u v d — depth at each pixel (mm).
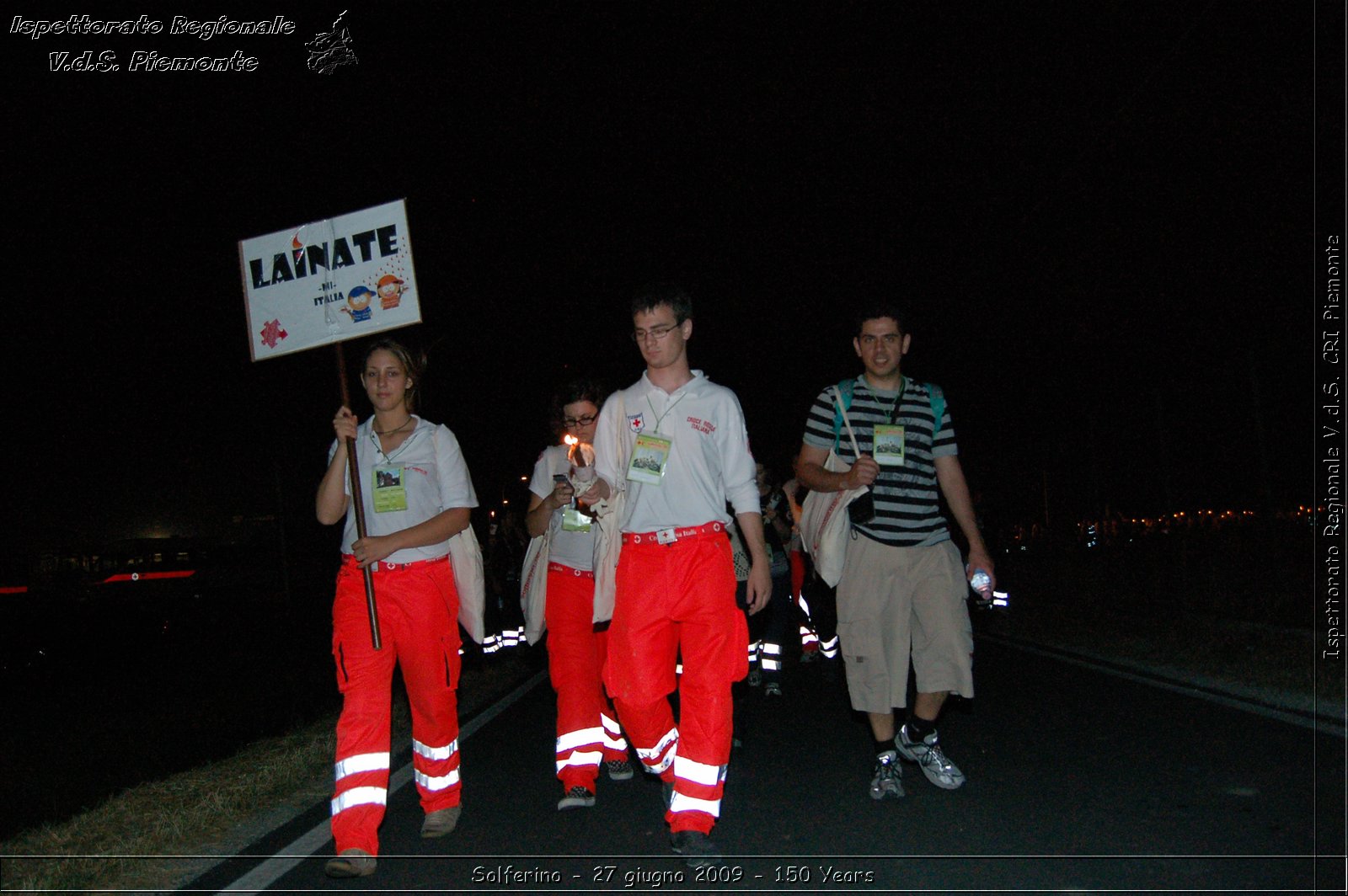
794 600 10859
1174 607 13836
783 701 9172
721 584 4645
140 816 5535
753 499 4789
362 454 5090
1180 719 7309
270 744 7477
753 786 6066
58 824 5727
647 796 5980
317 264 5277
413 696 5078
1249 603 12234
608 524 5156
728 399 4824
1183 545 13750
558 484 5547
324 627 22672
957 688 5613
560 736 5762
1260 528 12461
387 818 5613
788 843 4930
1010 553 20219
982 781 5895
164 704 12531
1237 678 8750
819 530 5645
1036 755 6445
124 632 20375
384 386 5066
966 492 5812
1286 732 6699
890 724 5652
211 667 16906
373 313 5172
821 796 5770
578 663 5762
